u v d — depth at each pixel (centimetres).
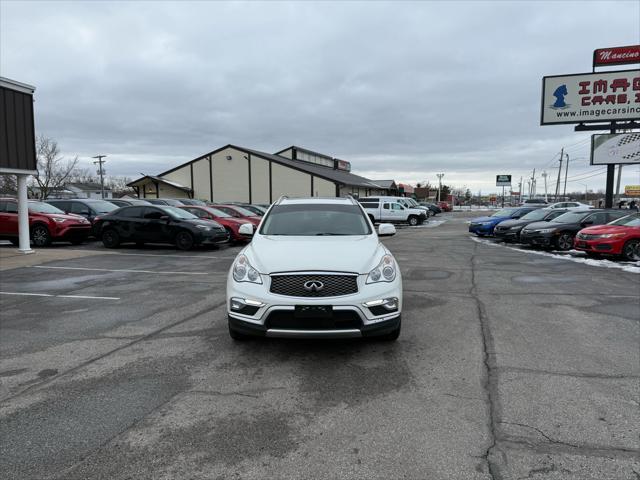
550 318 596
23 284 834
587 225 1439
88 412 329
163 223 1401
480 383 383
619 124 2073
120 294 746
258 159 4128
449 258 1266
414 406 341
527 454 275
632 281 880
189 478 252
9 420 317
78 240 1525
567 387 374
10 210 1446
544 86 2158
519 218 1906
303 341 494
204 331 532
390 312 437
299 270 420
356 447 284
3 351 464
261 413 329
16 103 1162
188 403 345
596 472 257
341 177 4575
